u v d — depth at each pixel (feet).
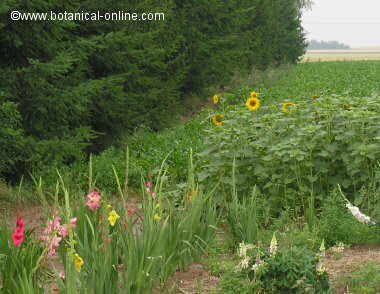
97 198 17.52
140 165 36.42
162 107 54.39
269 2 116.78
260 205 23.43
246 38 96.63
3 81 32.94
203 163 32.55
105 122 43.62
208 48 68.85
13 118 29.86
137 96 47.11
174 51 58.44
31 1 32.76
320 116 28.32
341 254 18.74
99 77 43.93
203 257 19.34
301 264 14.92
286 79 105.70
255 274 14.84
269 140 26.53
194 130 51.57
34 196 30.45
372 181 24.16
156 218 17.11
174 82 57.72
